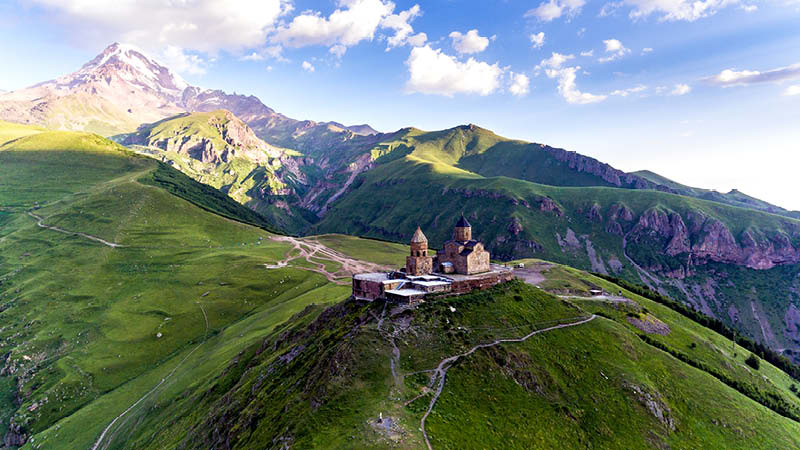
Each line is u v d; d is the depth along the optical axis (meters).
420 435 46.69
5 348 151.12
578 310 95.44
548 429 58.22
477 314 80.00
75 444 103.12
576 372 73.31
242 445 54.59
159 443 84.19
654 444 63.78
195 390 105.12
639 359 84.12
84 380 134.00
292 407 55.09
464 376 61.59
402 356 63.88
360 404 52.09
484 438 50.75
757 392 97.69
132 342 152.75
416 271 95.81
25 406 124.88
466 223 103.44
